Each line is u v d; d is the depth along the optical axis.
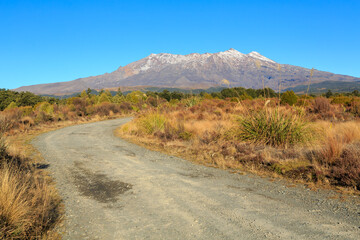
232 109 17.06
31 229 3.40
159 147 10.53
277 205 4.06
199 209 4.00
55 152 9.88
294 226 3.27
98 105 37.44
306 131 8.23
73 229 3.46
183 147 9.84
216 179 5.74
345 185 4.80
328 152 5.91
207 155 8.11
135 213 3.95
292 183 5.23
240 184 5.31
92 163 7.83
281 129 8.13
